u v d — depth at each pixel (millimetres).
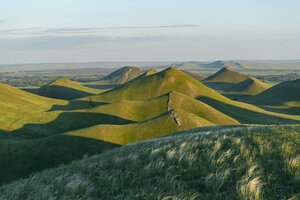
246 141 12383
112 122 81750
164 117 55438
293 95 173750
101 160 13352
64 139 42219
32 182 11266
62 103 129625
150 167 9477
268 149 10211
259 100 187125
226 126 37719
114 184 8570
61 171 13234
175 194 6945
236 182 7301
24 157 36531
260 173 7871
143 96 142125
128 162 11219
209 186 7332
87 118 82750
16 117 78000
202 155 10430
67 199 8055
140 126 51312
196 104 93000
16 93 119688
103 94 149125
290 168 7660
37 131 67125
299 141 11516
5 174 32656
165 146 12812
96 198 7906
